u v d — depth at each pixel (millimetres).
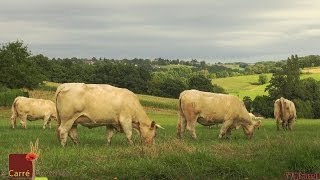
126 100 21641
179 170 14125
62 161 15070
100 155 16609
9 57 87125
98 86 21578
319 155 15953
